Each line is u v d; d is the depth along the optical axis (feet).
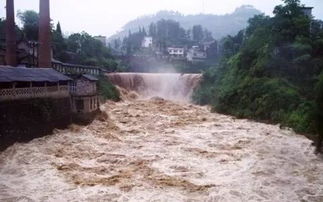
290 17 194.29
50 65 157.38
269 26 201.57
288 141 106.01
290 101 141.18
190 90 256.73
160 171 74.54
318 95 94.07
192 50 486.38
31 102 102.58
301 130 118.32
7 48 159.63
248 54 198.18
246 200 59.41
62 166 76.59
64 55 263.70
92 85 136.87
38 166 76.79
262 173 73.92
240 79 192.03
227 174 73.00
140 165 78.64
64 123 119.14
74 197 59.82
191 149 94.32
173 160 83.41
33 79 105.19
